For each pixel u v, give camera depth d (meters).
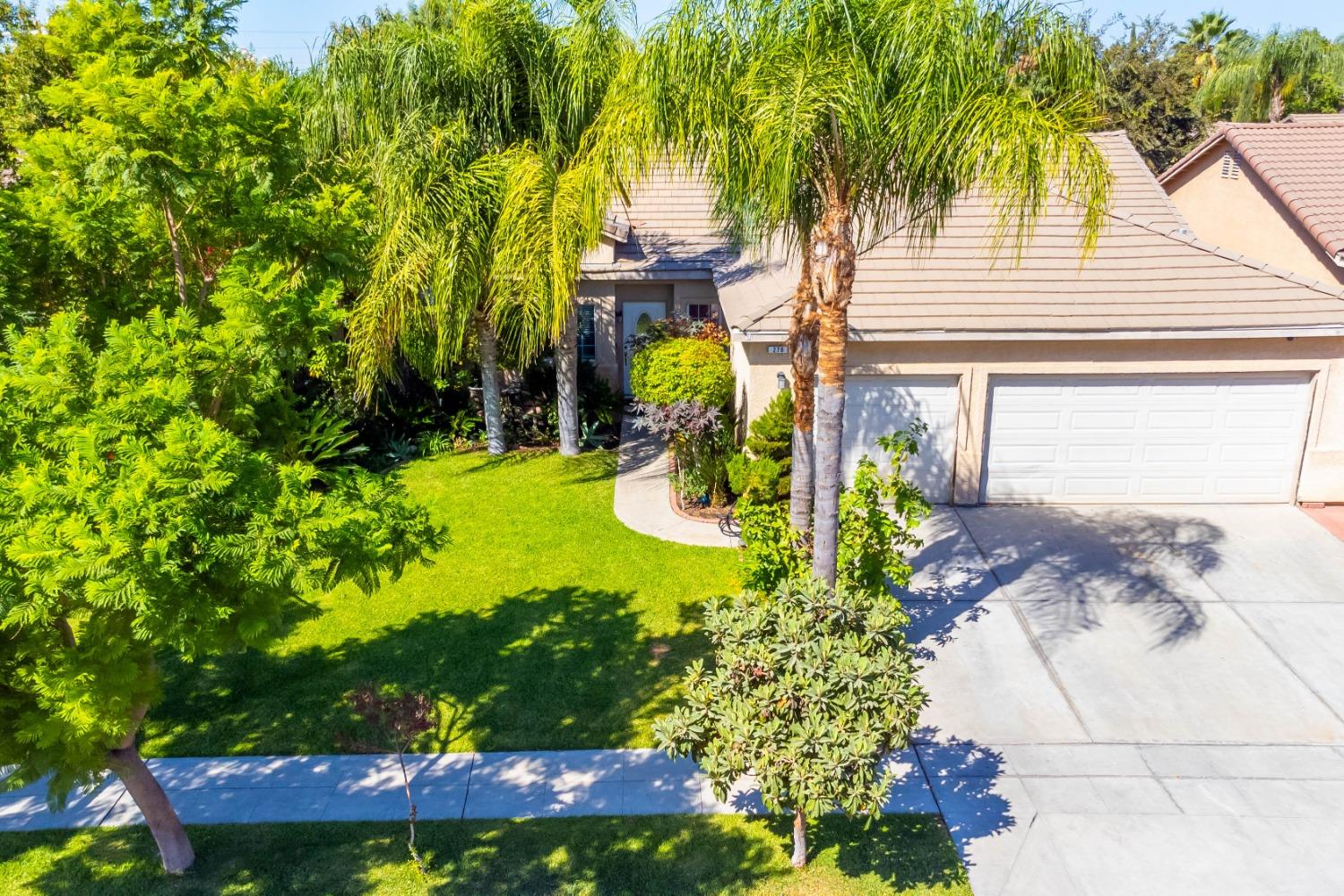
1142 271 13.66
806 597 6.82
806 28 7.90
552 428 17.80
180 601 5.26
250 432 6.46
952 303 13.26
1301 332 12.62
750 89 7.95
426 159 13.55
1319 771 8.10
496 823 7.72
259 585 5.71
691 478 14.25
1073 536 12.90
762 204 8.65
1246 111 33.16
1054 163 7.86
